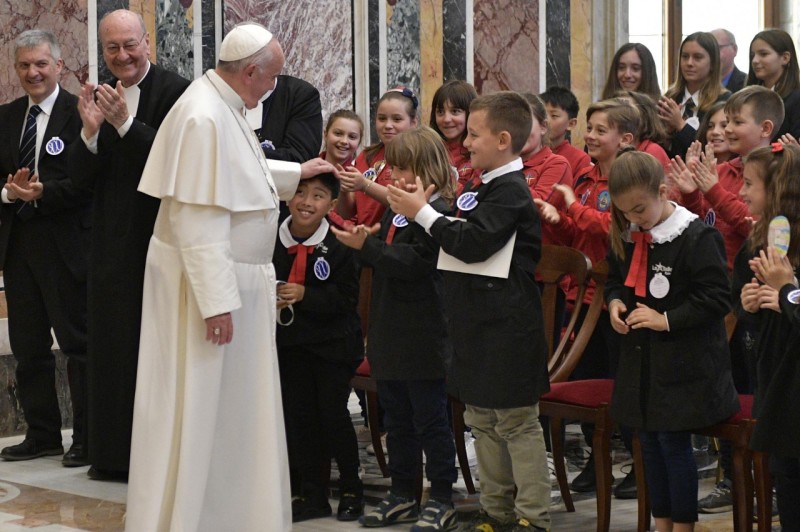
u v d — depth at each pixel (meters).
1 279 7.32
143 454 4.32
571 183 6.08
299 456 5.20
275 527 4.41
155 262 4.40
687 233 4.32
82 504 5.42
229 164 4.34
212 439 4.31
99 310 5.64
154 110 5.76
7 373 7.20
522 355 4.41
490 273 4.41
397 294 4.81
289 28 8.23
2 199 6.38
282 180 4.87
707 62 7.20
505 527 4.62
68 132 6.48
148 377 4.36
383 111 6.26
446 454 4.86
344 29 8.53
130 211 5.57
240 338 4.42
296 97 5.89
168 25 7.80
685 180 5.48
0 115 6.57
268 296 4.53
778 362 3.99
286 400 5.20
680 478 4.32
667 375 4.31
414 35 8.88
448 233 4.41
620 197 4.33
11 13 7.18
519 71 9.49
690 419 4.25
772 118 5.51
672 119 6.62
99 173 5.65
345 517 5.12
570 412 4.77
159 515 4.27
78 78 7.46
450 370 4.57
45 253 6.39
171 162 4.29
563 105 6.72
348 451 5.16
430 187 4.57
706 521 5.05
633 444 4.68
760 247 4.12
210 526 4.38
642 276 4.40
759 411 3.98
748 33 11.11
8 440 7.07
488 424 4.57
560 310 5.67
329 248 5.09
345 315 5.16
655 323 4.25
